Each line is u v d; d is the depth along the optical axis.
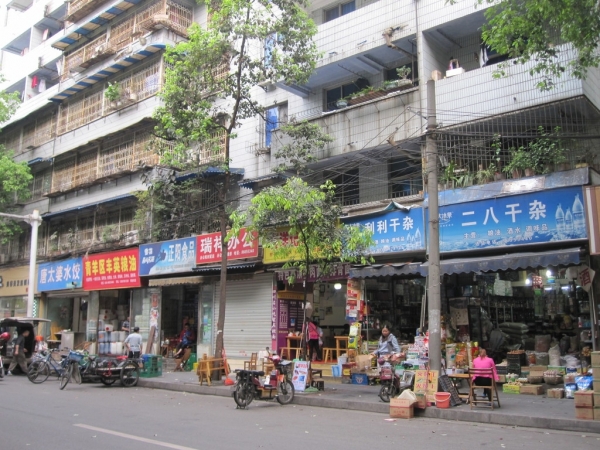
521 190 12.47
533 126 13.49
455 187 13.69
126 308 24.05
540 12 10.09
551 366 12.24
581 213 11.58
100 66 25.66
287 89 18.38
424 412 10.02
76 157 26.50
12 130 31.72
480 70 13.70
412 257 14.38
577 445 7.32
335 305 17.97
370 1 18.12
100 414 9.91
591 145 13.14
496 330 14.02
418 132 14.59
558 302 14.03
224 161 16.25
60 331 26.41
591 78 12.90
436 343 10.91
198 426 8.70
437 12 14.77
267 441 7.46
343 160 16.64
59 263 25.91
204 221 20.25
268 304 17.44
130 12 25.09
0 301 30.64
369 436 7.96
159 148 15.83
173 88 14.68
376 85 17.39
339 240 12.83
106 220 24.67
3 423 8.77
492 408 9.78
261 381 11.69
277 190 12.70
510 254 12.23
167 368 19.27
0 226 27.55
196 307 21.09
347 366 14.44
